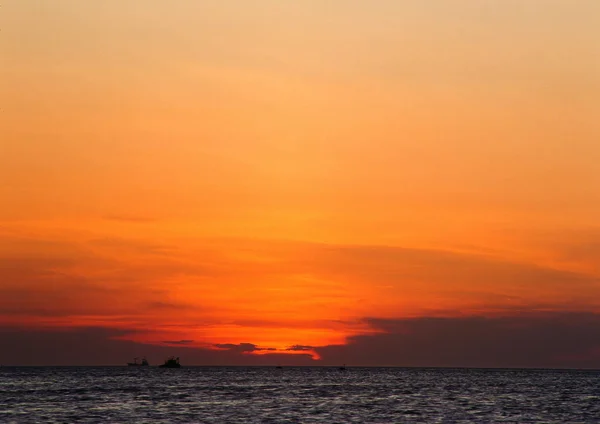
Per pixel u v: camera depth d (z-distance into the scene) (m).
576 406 131.50
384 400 143.88
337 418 105.56
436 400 145.38
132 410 116.31
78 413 110.75
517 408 126.06
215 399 142.38
